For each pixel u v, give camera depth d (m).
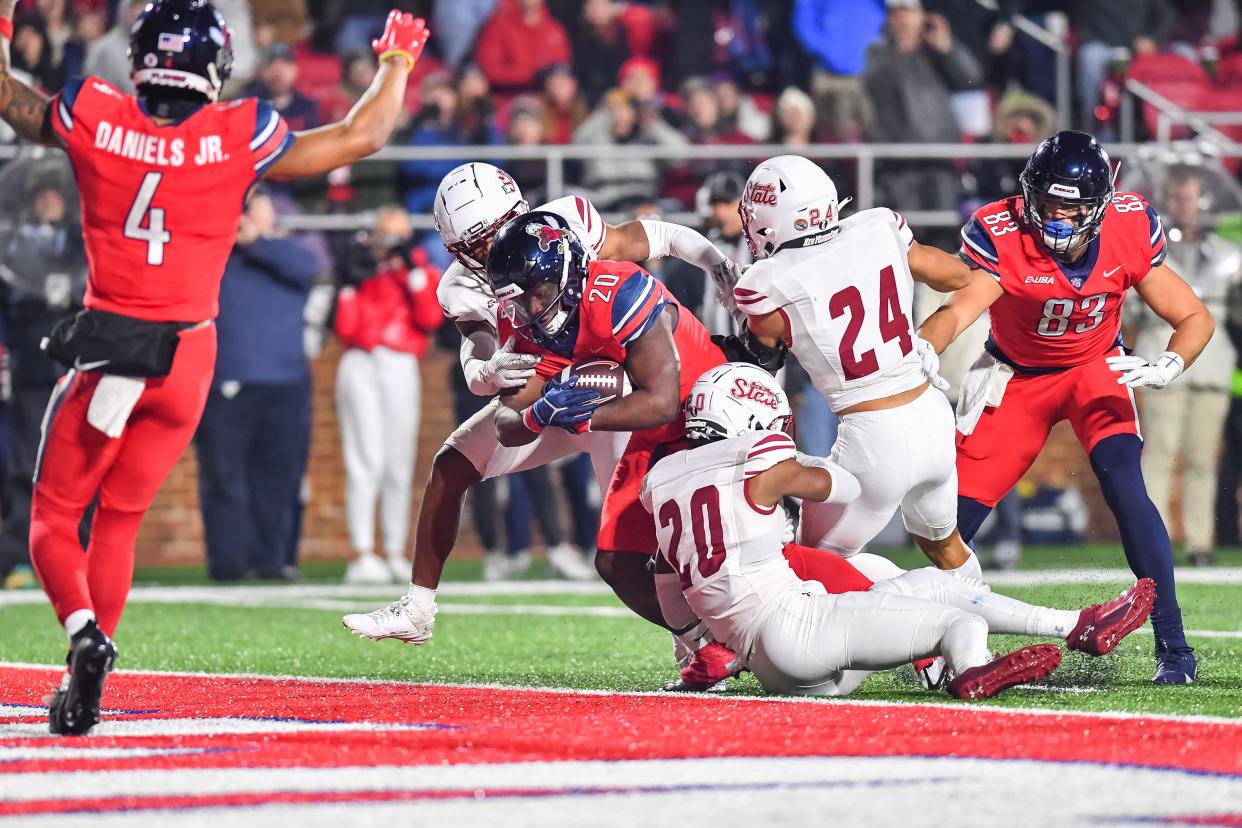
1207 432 38.91
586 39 49.09
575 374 17.61
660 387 17.34
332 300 40.22
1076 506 44.75
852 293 17.84
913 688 18.12
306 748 14.12
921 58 45.38
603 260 19.28
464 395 39.44
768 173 18.08
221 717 16.33
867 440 17.95
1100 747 13.74
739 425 17.34
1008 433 20.67
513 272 17.06
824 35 46.34
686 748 13.94
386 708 16.92
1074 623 17.41
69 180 37.06
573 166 43.62
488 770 13.08
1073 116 48.44
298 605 32.28
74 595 15.28
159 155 15.09
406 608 19.81
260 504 39.28
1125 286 19.95
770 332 18.17
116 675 20.66
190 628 27.64
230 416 38.53
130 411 15.30
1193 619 26.64
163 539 44.47
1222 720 15.30
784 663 16.91
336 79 49.56
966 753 13.55
